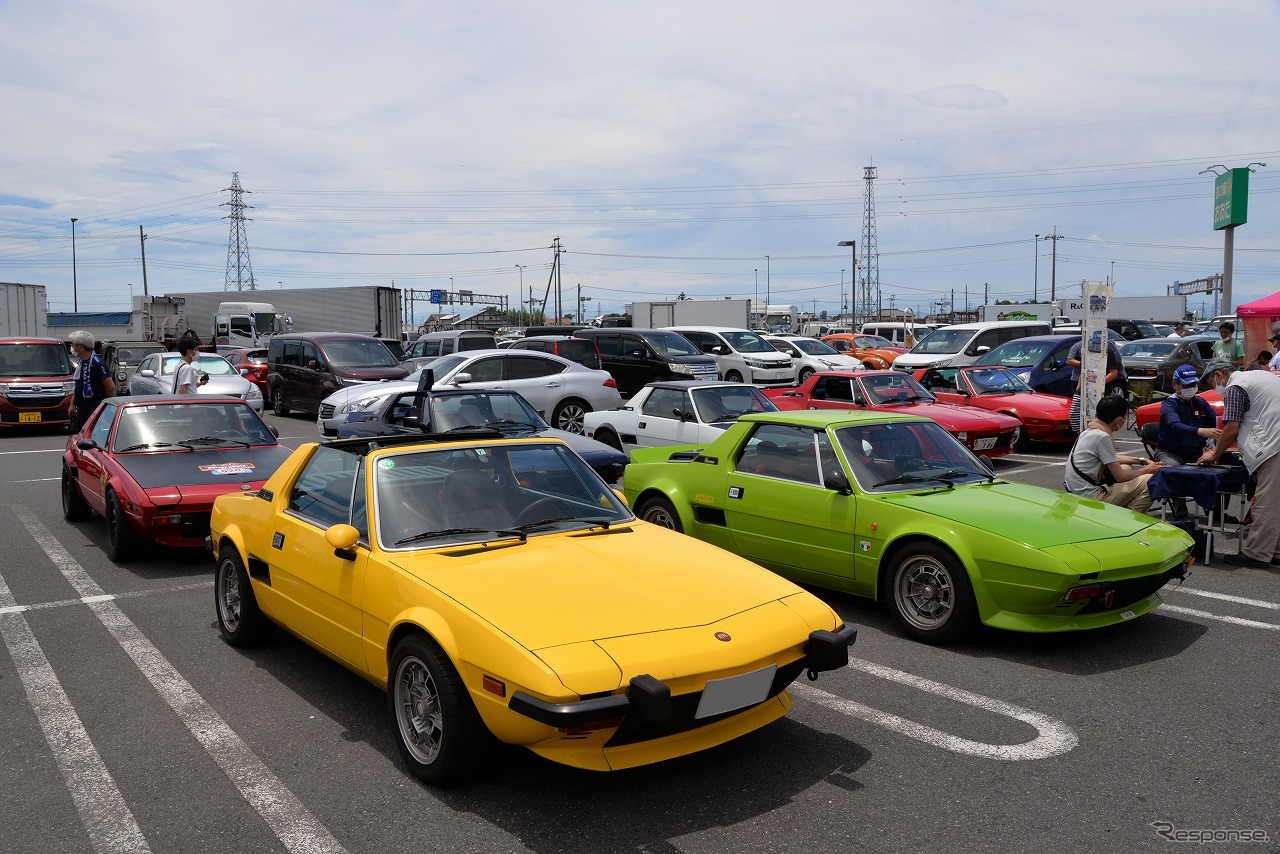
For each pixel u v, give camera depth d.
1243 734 4.23
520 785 3.79
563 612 3.62
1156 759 3.98
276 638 5.91
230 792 3.79
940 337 22.59
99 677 5.17
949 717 4.46
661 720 3.25
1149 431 9.57
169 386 19.02
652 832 3.39
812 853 3.24
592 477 5.05
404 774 3.92
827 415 6.73
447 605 3.68
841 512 6.02
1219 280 70.69
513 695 3.34
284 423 20.17
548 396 15.10
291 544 4.88
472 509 4.52
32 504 10.70
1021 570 5.13
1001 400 14.23
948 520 5.49
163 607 6.56
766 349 26.06
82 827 3.53
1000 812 3.52
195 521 7.48
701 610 3.78
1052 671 5.08
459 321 68.25
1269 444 7.12
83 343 11.42
